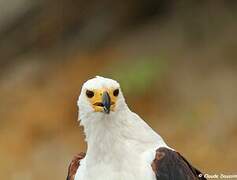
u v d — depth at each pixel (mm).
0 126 19000
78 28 20984
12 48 21703
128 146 7574
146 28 19844
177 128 16844
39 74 20359
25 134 18312
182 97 17578
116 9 20688
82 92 7637
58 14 21156
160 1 20109
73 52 20484
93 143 7637
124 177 7508
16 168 17078
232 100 17031
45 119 18531
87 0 21000
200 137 16359
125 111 7629
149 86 17938
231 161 15430
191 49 18578
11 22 21891
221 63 18016
